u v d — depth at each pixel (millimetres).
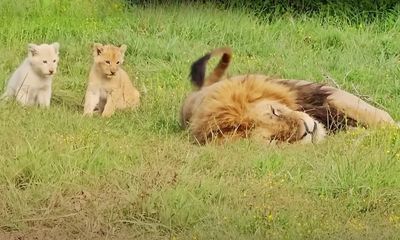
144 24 21641
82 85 17562
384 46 20875
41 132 13094
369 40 21125
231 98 13594
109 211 10648
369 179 11711
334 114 14070
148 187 11117
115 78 15969
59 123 13820
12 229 10336
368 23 22391
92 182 11453
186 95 16031
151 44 19969
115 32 20969
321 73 18344
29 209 10648
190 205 10648
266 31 21406
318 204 11109
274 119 13391
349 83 18078
